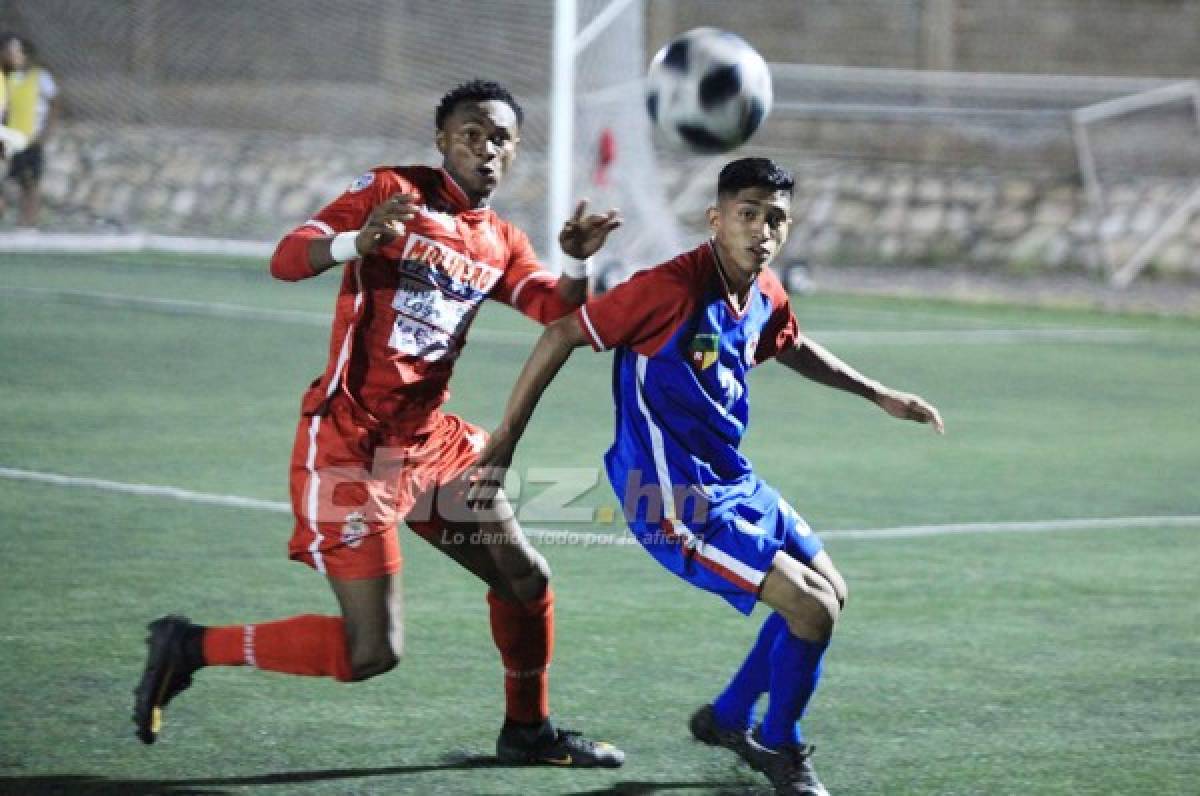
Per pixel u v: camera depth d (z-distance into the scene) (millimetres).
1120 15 68500
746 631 18141
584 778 13555
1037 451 30250
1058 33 69062
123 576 19328
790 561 13008
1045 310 55969
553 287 13906
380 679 15961
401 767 13609
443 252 13422
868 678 16500
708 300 13102
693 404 13180
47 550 20359
